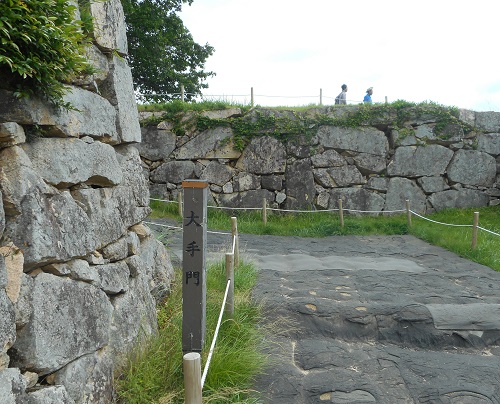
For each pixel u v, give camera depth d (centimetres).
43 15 267
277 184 1138
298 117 1148
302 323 480
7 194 253
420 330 471
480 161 1176
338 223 1062
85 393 288
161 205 1126
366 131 1152
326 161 1146
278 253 803
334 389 366
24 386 234
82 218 315
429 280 642
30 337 248
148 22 1577
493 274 682
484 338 465
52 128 306
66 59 296
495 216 1109
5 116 274
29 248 256
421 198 1161
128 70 467
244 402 327
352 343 461
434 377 387
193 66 1900
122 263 385
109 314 333
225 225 1041
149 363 349
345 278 645
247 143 1140
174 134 1148
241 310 471
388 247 885
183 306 365
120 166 418
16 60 258
